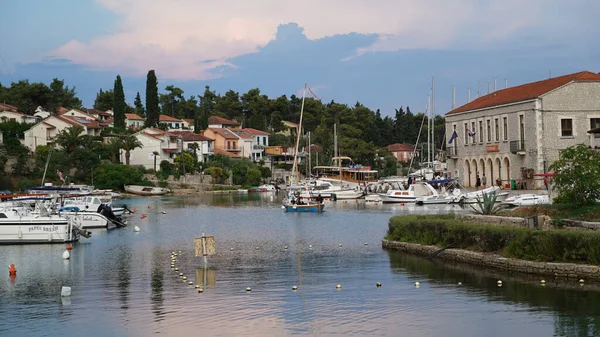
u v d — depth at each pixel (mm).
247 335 24938
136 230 65438
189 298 31266
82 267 41156
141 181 144250
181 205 110750
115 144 148000
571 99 93000
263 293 32094
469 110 111062
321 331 25312
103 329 26109
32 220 52719
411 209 93062
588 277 31203
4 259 44781
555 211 40031
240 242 54000
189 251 48531
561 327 24938
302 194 106500
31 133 143250
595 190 39812
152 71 196250
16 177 124625
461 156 114750
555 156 92562
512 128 98938
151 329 25969
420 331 25109
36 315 28422
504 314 26938
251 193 157500
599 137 70875
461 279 33750
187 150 173000
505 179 101812
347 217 80812
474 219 42812
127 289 33750
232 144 195875
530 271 33438
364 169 157625
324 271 37906
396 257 42188
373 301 29891
